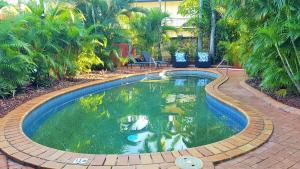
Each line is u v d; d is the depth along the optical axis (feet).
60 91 29.25
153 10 57.67
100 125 21.34
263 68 26.08
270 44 20.85
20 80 25.77
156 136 18.48
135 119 22.94
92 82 35.76
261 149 13.67
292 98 23.59
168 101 29.68
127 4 51.83
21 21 27.99
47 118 23.63
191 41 64.18
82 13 46.19
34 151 13.50
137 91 35.86
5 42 24.50
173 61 57.67
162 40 61.72
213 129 19.94
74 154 13.17
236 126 20.75
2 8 28.27
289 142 14.52
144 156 12.87
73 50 38.17
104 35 48.03
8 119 18.79
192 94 33.55
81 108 26.96
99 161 12.37
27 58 25.00
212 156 12.68
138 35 58.23
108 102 29.45
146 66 57.47
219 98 25.21
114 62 54.54
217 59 58.75
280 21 21.03
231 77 41.06
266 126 16.81
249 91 29.25
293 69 22.56
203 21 58.03
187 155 12.85
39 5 35.40
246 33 30.42
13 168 12.10
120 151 15.96
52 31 32.81
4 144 14.38
